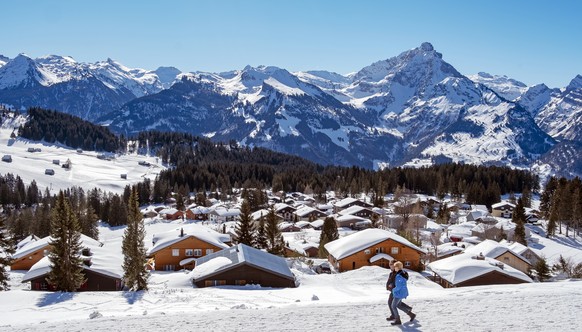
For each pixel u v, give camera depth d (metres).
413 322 18.81
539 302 21.05
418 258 74.88
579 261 99.94
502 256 78.75
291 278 55.19
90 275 57.62
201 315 21.86
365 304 23.03
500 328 17.19
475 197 186.12
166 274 67.75
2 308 42.94
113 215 158.38
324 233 97.62
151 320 21.16
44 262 61.28
